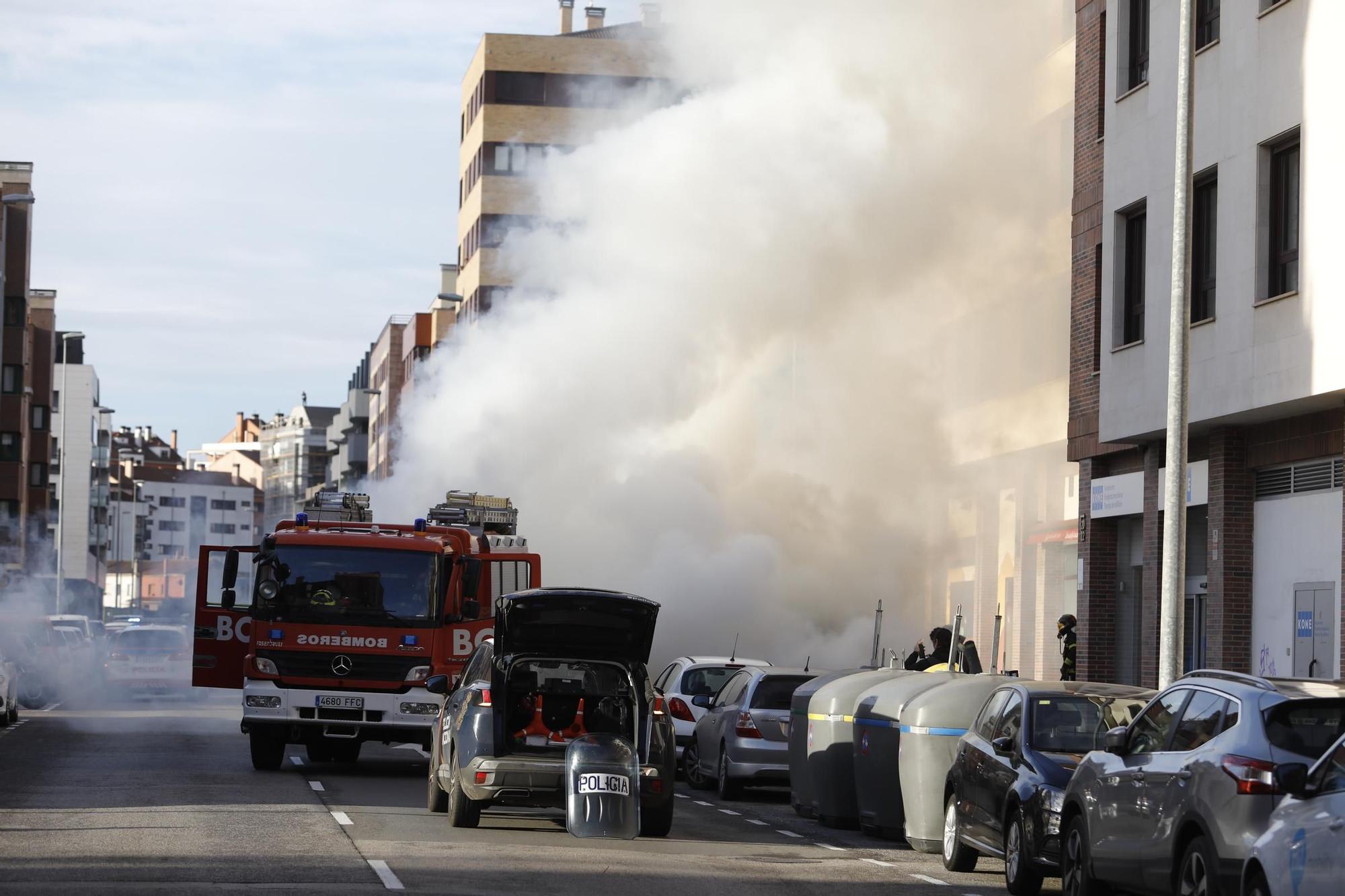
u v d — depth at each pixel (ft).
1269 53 79.30
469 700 58.49
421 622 79.46
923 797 58.54
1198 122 86.12
